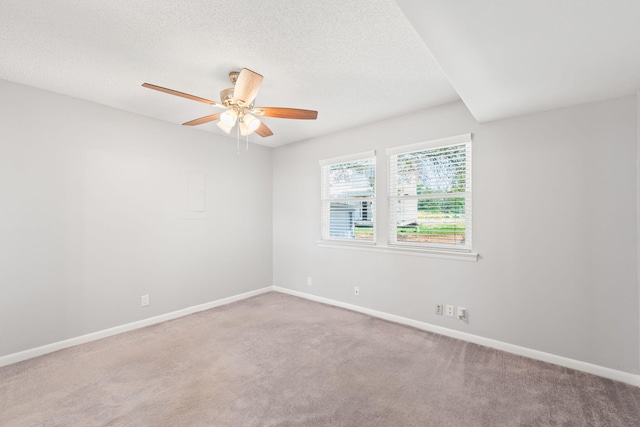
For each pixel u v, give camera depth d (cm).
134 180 329
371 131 363
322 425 179
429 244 323
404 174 341
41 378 229
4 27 180
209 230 400
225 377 230
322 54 211
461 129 296
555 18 139
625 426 177
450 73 192
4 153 250
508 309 273
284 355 266
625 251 225
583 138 240
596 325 236
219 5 161
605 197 232
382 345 285
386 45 200
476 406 196
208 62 221
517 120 268
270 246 479
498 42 159
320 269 423
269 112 235
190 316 367
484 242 285
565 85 209
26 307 261
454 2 129
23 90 259
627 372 224
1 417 185
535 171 260
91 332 298
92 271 299
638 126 219
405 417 185
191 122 266
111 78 248
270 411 191
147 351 274
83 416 186
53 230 276
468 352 271
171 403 199
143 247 336
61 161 280
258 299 438
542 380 226
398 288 343
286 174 466
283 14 169
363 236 380
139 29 182
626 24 142
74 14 168
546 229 256
